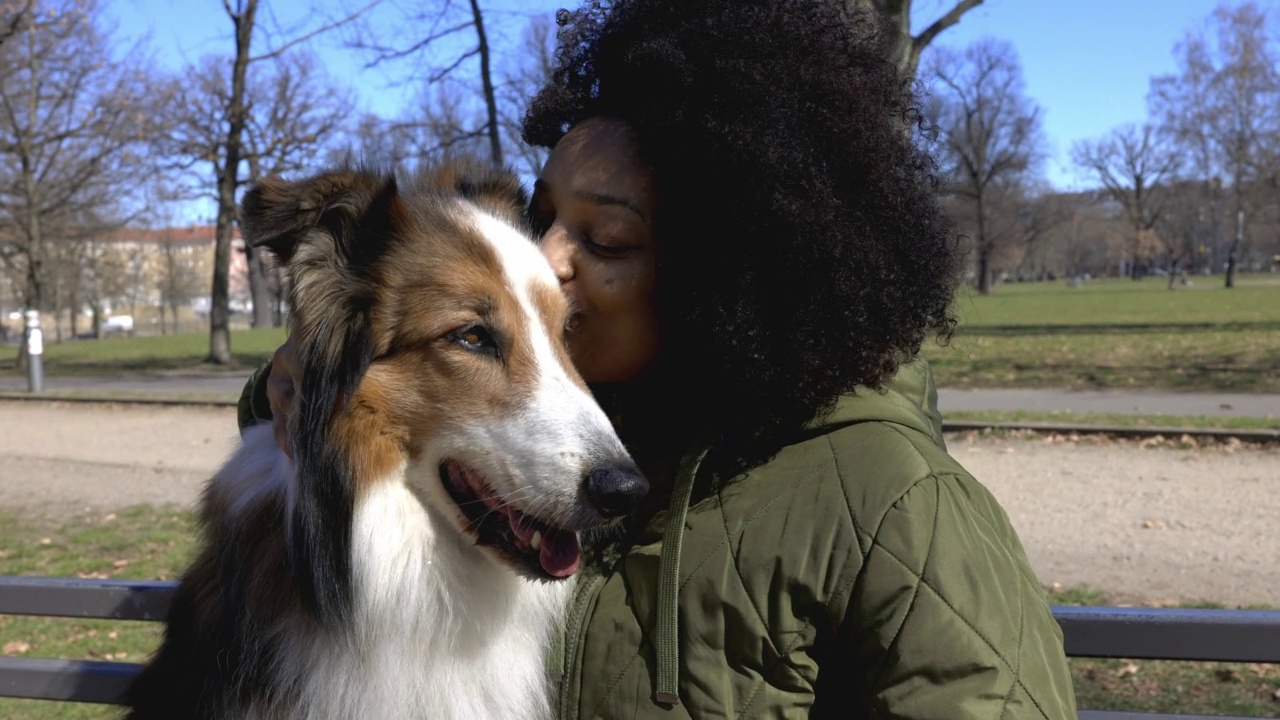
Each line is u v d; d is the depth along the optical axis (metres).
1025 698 1.85
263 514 2.53
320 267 2.40
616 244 2.44
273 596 2.45
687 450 2.29
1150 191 92.75
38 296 29.11
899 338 2.28
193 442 13.63
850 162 2.23
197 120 26.94
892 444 2.11
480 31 15.11
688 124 2.28
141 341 46.91
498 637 2.55
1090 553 7.50
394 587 2.44
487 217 2.69
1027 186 85.19
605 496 2.29
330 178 2.42
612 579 2.35
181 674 2.58
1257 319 31.61
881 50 2.44
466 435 2.47
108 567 7.90
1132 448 11.12
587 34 2.73
